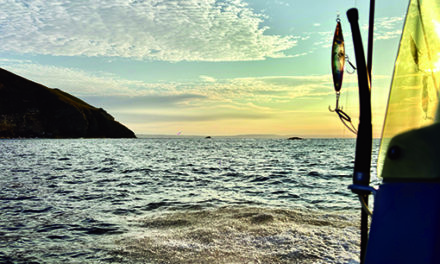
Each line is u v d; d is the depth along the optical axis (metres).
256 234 6.07
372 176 12.53
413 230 1.38
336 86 1.92
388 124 1.59
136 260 5.01
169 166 25.64
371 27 1.92
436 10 1.55
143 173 20.28
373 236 1.51
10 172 20.59
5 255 5.45
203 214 8.04
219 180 16.30
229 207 8.95
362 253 1.73
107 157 39.28
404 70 1.59
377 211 1.53
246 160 32.28
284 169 22.05
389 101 1.61
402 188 1.47
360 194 1.64
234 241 5.71
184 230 6.57
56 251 5.64
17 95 173.00
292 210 8.37
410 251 1.37
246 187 13.59
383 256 1.44
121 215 8.44
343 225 6.70
